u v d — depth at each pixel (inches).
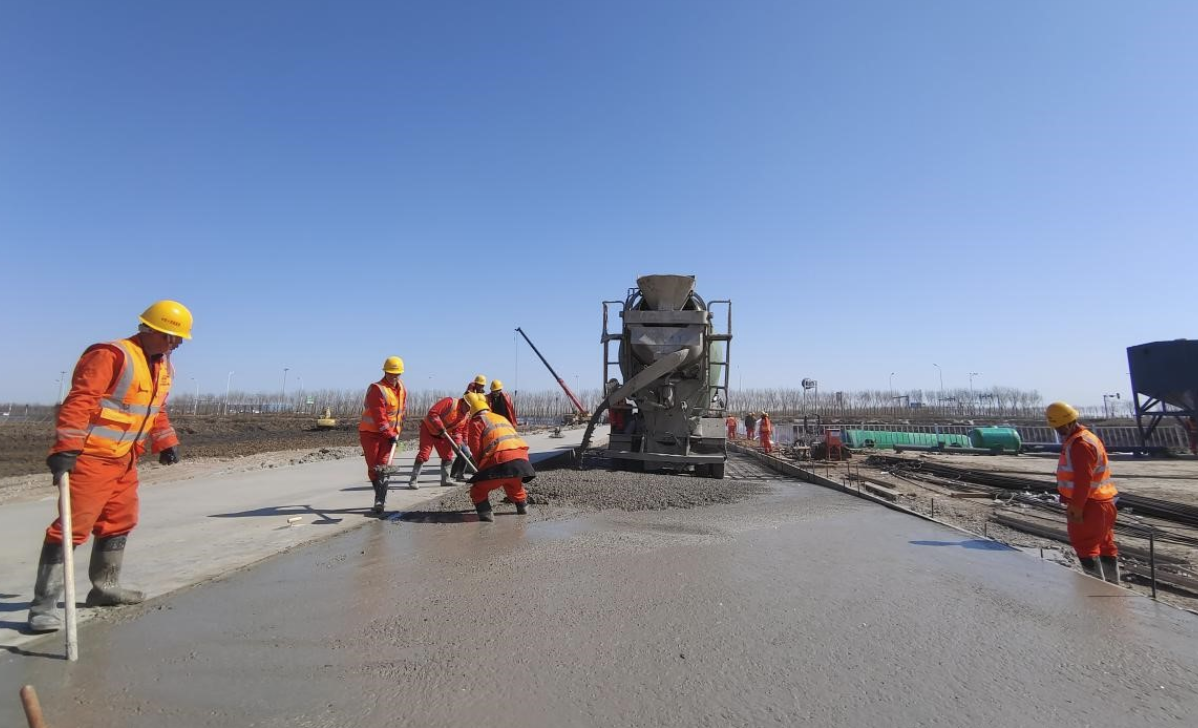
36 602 142.1
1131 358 1027.9
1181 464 818.2
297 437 1438.2
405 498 356.5
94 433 146.8
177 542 237.9
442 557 216.1
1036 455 980.6
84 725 102.2
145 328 161.3
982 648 135.1
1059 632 144.7
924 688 116.0
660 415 507.2
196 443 1179.9
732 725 102.7
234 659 129.3
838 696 112.8
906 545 238.1
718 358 530.0
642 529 266.8
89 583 181.3
